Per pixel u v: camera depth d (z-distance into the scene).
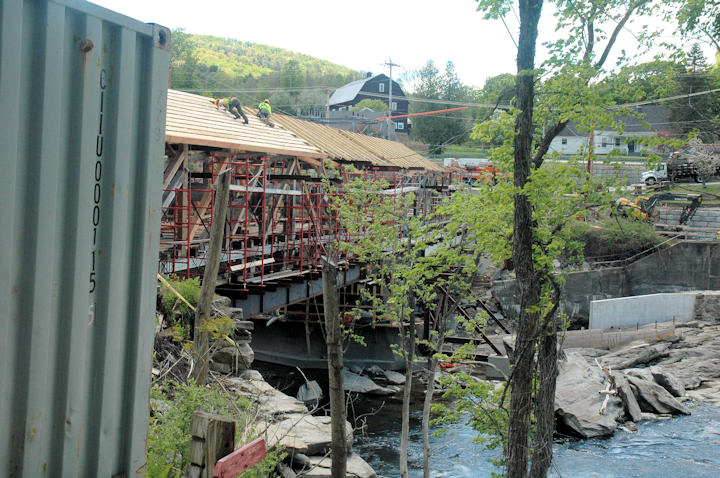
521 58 9.70
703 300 34.28
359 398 23.00
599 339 30.88
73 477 4.20
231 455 4.30
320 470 10.47
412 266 13.81
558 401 21.31
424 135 85.31
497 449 18.22
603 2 9.11
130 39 4.44
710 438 20.41
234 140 17.09
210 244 9.91
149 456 6.29
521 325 9.87
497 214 11.41
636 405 22.64
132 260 4.64
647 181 49.50
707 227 43.78
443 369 25.67
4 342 3.67
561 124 10.05
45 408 3.99
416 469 16.66
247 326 14.09
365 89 96.62
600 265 40.31
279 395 13.07
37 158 3.80
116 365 4.51
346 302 27.33
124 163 4.46
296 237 22.14
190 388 7.98
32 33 3.77
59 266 4.07
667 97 10.18
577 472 17.45
